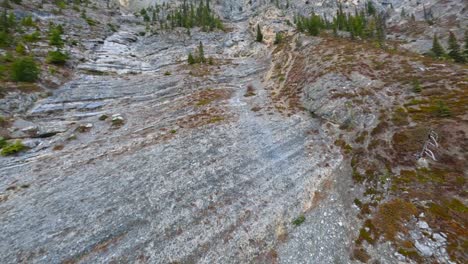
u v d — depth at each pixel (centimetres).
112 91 5319
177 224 2023
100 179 2581
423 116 3008
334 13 17350
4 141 3244
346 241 1891
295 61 6581
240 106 4669
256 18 12200
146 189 2406
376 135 3020
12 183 2553
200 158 2925
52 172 2739
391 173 2434
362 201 2227
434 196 2059
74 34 8388
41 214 2120
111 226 1989
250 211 2161
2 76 4453
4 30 6475
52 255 1755
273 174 2631
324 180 2531
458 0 15400
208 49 9494
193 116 4197
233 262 1753
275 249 1861
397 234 1839
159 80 6212
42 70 5253
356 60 5144
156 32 11256
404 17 16738
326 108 3894
